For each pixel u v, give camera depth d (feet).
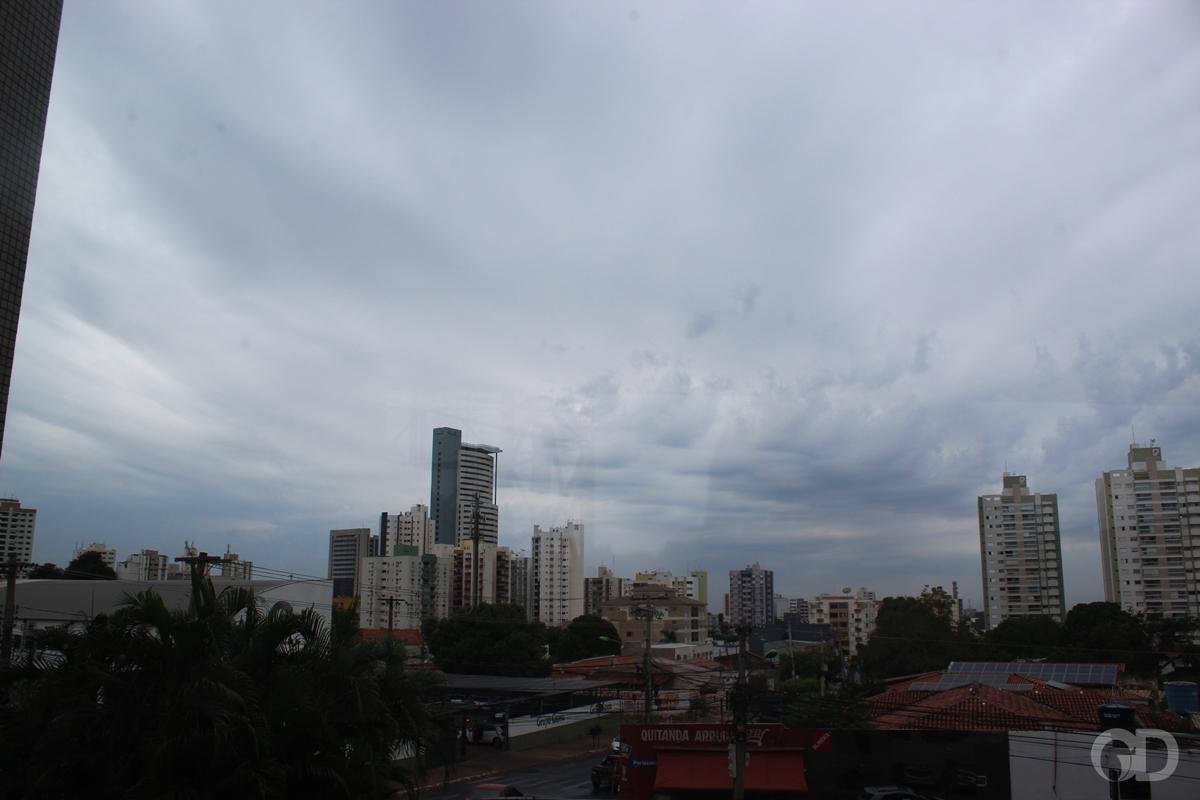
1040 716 110.01
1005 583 374.43
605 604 364.99
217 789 49.24
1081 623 223.92
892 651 232.32
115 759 51.42
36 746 50.90
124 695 51.83
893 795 94.63
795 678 218.18
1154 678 198.29
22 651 58.95
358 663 59.00
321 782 53.62
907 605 240.32
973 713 111.65
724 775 105.19
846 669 246.27
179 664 52.29
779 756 105.40
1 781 52.19
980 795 99.50
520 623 209.26
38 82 143.64
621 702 181.37
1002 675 141.69
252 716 51.39
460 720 134.41
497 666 200.34
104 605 141.59
